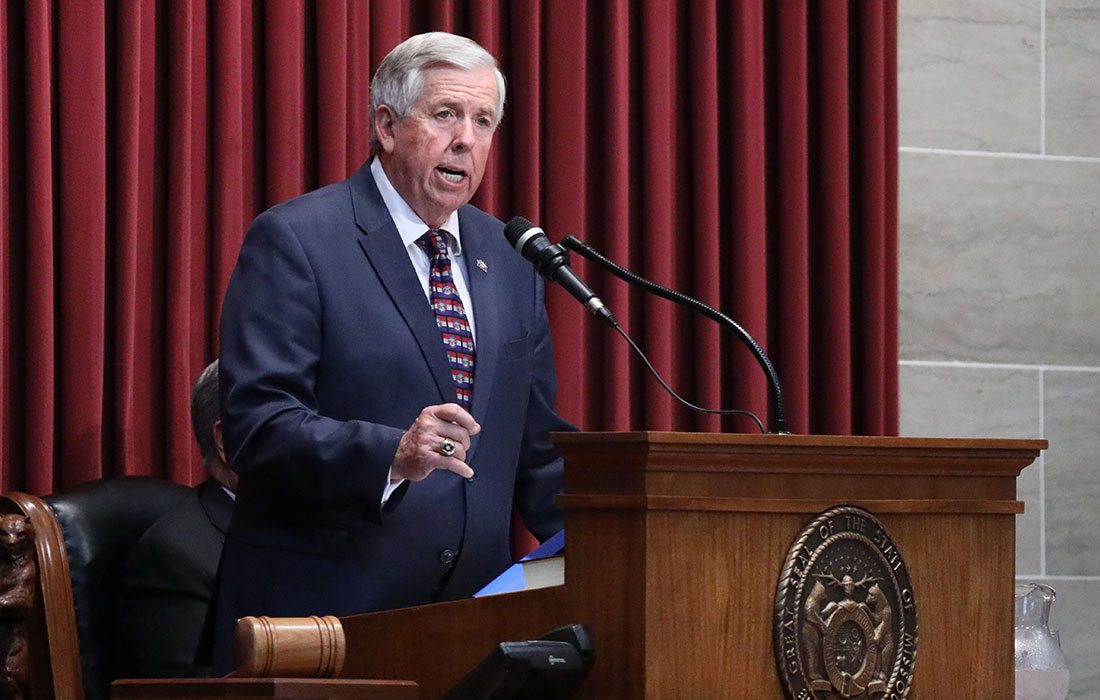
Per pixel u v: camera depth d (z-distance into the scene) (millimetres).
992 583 7406
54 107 13320
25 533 10625
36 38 13055
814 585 6828
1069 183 18062
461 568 9633
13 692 10398
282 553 9406
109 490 12461
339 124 14281
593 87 15812
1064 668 11117
